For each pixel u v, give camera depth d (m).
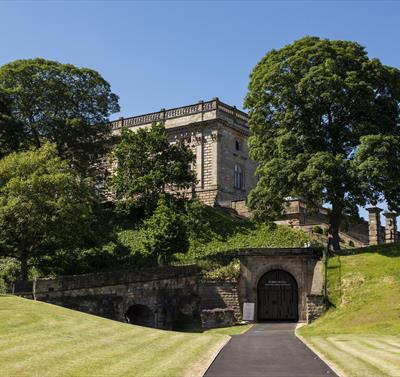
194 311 45.09
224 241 56.66
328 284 42.22
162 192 59.69
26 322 26.14
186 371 17.41
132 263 52.69
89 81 64.81
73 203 46.84
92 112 65.25
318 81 47.25
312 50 49.88
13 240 45.81
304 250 45.66
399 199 47.56
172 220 50.47
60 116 63.22
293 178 46.91
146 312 43.88
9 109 60.75
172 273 44.72
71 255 51.50
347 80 47.78
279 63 50.28
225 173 68.88
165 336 26.86
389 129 49.19
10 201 43.88
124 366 17.77
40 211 44.44
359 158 44.91
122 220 61.72
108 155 67.19
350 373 16.89
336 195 47.38
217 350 22.56
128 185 59.59
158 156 60.72
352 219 48.47
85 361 18.34
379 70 49.53
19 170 47.53
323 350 22.36
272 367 18.47
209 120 68.44
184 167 60.31
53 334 23.75
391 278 40.34
